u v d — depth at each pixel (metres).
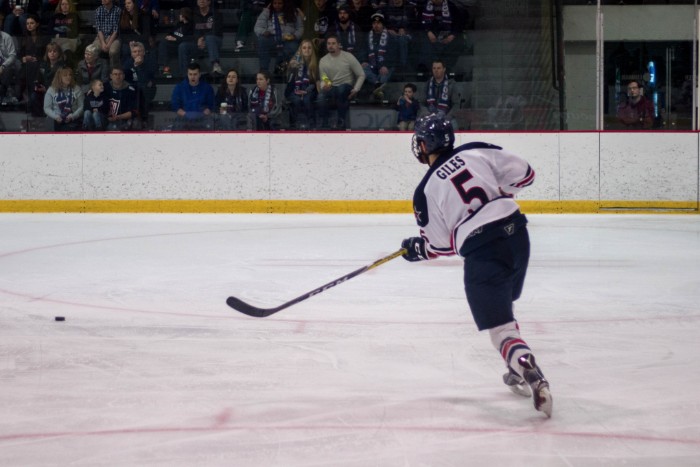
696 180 19.58
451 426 5.02
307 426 5.04
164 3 22.00
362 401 5.55
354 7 20.84
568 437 4.80
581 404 5.46
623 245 13.99
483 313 5.11
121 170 19.95
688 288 9.96
